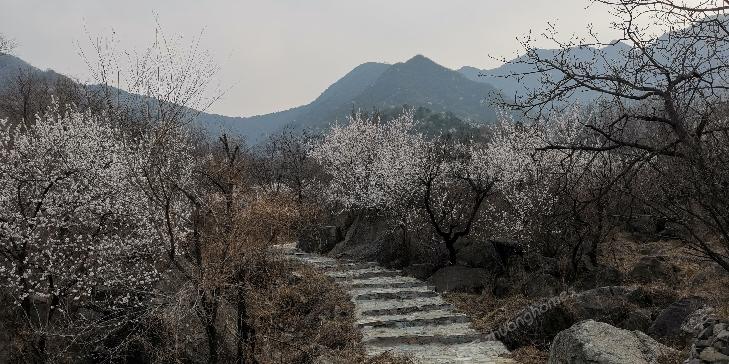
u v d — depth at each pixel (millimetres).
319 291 14273
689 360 6480
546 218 13211
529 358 9789
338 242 21750
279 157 35250
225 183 10383
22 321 12844
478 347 10883
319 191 27844
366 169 23766
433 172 18453
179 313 9578
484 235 17781
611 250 15156
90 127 14047
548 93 5945
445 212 17969
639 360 7320
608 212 11141
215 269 9398
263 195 10672
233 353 10750
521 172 16453
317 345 11055
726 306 8273
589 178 10852
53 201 13586
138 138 10867
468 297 14430
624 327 9836
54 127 14219
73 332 12656
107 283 12516
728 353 6000
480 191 16812
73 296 13422
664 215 6191
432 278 15992
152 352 11203
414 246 18406
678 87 5555
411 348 11078
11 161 13641
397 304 13945
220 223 9805
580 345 7777
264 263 10734
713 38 5273
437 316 12938
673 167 5883
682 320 8914
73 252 13586
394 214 19828
